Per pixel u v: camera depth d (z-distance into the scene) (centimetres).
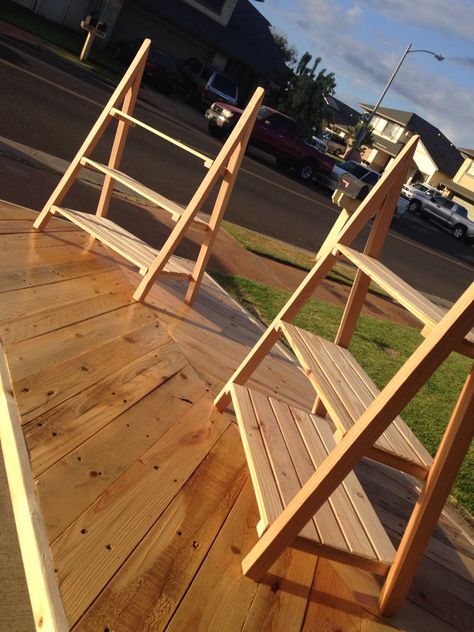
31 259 391
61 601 164
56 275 382
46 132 955
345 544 204
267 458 233
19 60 1551
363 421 187
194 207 392
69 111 1198
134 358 319
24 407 242
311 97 3225
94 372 288
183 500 228
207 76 2845
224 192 412
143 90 2394
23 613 194
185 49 3269
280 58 3509
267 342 288
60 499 203
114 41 3112
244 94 3481
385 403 183
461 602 239
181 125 1875
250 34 3472
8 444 221
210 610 184
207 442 273
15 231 429
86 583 174
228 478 253
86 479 217
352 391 230
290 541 196
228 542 216
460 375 703
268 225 1120
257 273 728
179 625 174
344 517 221
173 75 2702
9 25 2169
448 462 192
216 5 3272
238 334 432
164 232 702
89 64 2136
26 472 205
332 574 222
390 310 865
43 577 169
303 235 1174
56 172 734
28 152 779
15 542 215
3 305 314
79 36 2928
